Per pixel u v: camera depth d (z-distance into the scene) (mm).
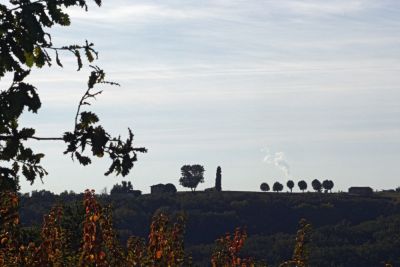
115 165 12734
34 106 12398
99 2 12570
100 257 28609
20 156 12914
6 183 12844
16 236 26031
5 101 12203
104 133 12656
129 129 12742
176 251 33062
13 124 12766
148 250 32375
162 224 32719
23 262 26719
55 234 31734
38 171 13023
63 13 12578
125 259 32312
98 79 12820
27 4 12414
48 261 27562
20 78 12414
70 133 12688
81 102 12805
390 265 37625
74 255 32469
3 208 20797
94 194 29109
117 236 31344
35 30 12289
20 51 12391
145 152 12820
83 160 12711
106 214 31156
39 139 12852
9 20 12398
